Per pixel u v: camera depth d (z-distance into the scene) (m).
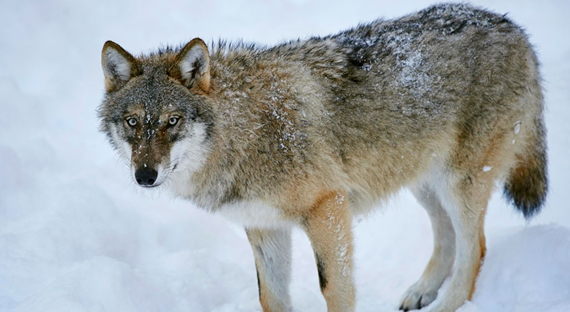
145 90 8.18
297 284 11.22
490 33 9.76
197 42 8.07
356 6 21.70
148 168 7.82
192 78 8.32
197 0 22.56
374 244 12.20
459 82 9.43
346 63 9.16
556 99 15.48
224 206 8.94
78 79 18.30
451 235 10.54
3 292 9.48
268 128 8.48
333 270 8.74
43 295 8.84
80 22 21.00
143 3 22.47
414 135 9.32
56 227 10.88
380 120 9.12
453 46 9.51
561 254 9.34
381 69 9.22
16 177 13.00
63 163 14.26
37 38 20.06
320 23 20.55
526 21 19.88
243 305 10.19
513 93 9.77
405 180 9.77
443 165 9.89
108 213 11.66
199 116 8.27
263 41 19.05
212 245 12.30
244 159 8.48
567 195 12.20
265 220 8.98
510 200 10.95
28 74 18.27
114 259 9.99
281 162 8.43
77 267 9.66
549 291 8.86
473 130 9.62
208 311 9.88
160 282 10.05
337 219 8.76
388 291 10.85
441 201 10.19
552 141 14.04
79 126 16.19
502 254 10.05
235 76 8.63
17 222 11.56
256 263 9.65
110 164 14.38
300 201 8.60
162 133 8.03
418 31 9.62
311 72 9.00
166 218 12.33
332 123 8.88
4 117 15.73
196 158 8.46
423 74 9.30
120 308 8.99
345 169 9.05
